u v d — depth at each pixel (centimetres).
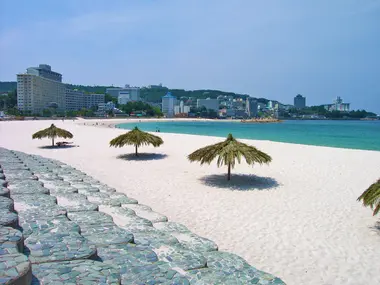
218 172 1478
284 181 1302
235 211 920
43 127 5406
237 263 439
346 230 781
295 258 640
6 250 309
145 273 354
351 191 1151
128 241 452
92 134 3872
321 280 562
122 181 1304
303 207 962
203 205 976
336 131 6838
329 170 1524
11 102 13438
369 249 679
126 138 1895
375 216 877
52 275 303
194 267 405
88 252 358
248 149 1279
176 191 1141
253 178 1354
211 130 7219
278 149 2255
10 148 2419
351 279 566
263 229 786
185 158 1886
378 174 1440
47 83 13862
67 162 1767
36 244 376
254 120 15362
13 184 749
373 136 5053
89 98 17962
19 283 262
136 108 16938
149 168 1588
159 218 687
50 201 595
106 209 682
